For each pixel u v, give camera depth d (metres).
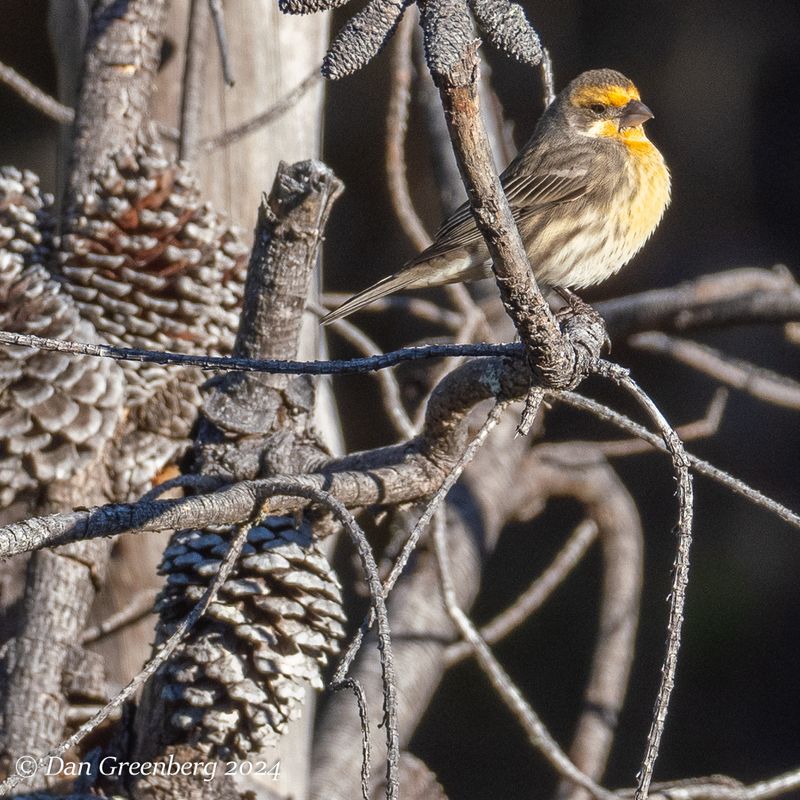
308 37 9.59
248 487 5.50
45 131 20.03
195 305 7.66
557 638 19.16
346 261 19.70
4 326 7.06
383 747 9.48
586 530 11.43
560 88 21.16
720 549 19.98
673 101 21.53
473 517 11.22
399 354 5.25
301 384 6.79
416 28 12.85
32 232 7.82
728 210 21.11
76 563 7.26
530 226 11.76
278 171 6.38
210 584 5.66
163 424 7.66
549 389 5.52
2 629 7.91
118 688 7.87
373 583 4.87
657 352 12.63
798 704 18.77
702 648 19.20
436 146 12.84
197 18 8.53
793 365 19.59
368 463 6.52
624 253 12.02
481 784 17.73
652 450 19.41
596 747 11.15
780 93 21.47
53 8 9.66
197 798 6.59
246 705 6.11
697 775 18.09
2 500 7.05
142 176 7.61
